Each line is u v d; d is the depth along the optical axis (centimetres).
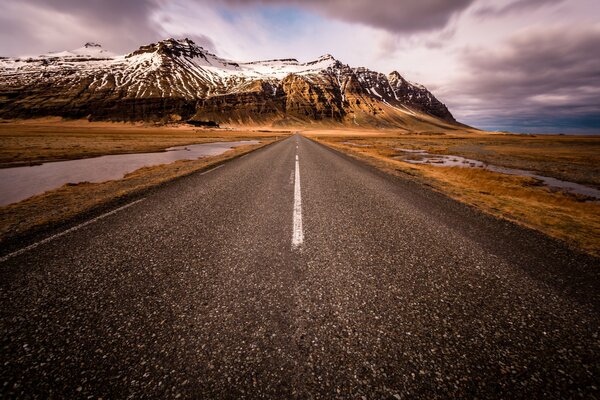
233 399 167
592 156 3438
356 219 518
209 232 439
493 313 250
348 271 318
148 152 2644
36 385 174
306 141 4059
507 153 3719
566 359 200
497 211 632
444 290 285
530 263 356
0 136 5050
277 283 290
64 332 216
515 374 187
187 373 183
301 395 170
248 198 665
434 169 1662
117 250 370
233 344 206
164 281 291
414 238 430
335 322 231
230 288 279
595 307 265
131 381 177
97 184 949
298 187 797
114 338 210
